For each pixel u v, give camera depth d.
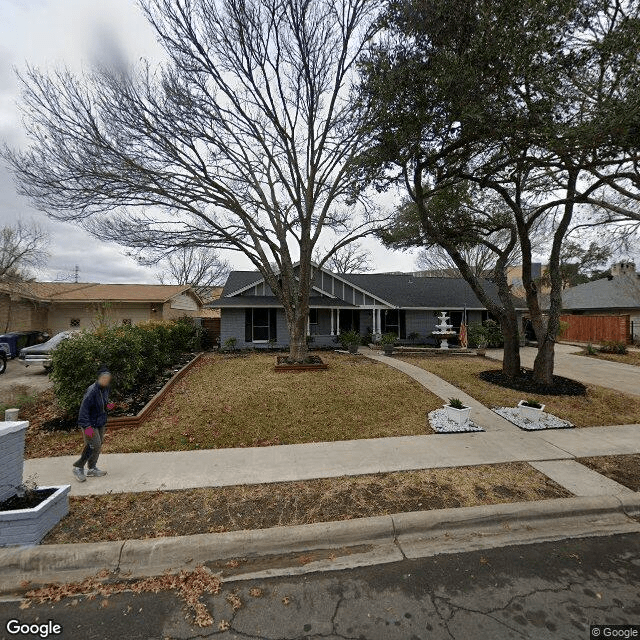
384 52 6.38
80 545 3.19
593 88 5.75
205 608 2.66
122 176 9.82
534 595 2.76
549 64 5.39
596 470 4.86
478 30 5.20
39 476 4.60
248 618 2.56
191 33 9.15
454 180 8.31
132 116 9.62
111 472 4.73
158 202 10.48
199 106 10.08
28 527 3.19
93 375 6.90
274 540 3.37
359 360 13.05
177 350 14.03
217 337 21.58
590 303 27.08
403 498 4.07
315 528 3.46
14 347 16.33
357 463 5.04
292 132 10.69
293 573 3.04
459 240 10.76
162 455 5.32
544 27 5.05
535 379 9.55
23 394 8.68
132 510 3.82
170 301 23.91
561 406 7.84
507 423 6.86
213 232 11.41
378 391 8.55
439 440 5.96
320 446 5.70
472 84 5.30
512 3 4.89
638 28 4.86
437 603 2.68
